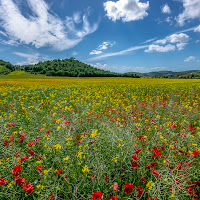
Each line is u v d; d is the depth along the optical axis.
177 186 1.91
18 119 5.04
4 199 1.94
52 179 2.16
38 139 3.10
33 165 2.44
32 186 1.85
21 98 10.71
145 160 2.53
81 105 7.95
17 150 2.91
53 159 2.56
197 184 2.06
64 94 12.89
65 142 3.07
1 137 3.26
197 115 6.00
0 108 7.59
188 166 2.30
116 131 3.76
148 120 5.00
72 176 2.19
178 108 7.07
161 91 15.66
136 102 9.11
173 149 2.87
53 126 4.29
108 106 8.05
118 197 1.91
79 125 4.29
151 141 3.21
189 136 3.39
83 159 2.57
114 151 2.87
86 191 2.10
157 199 1.80
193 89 16.81
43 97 11.75
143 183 2.12
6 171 2.36
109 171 2.38
